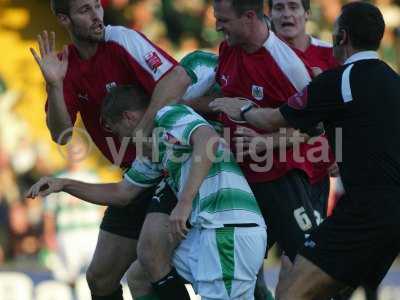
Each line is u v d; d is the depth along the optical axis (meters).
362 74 17.55
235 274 18.16
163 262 19.05
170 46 39.34
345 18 17.94
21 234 38.06
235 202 18.36
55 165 39.56
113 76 20.06
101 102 20.33
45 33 20.22
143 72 19.77
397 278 30.52
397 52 38.25
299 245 19.19
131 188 19.67
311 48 22.22
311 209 19.47
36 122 40.62
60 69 20.08
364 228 17.25
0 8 41.84
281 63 19.02
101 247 20.97
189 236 18.77
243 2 18.77
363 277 17.61
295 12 22.02
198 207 18.36
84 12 19.39
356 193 17.36
